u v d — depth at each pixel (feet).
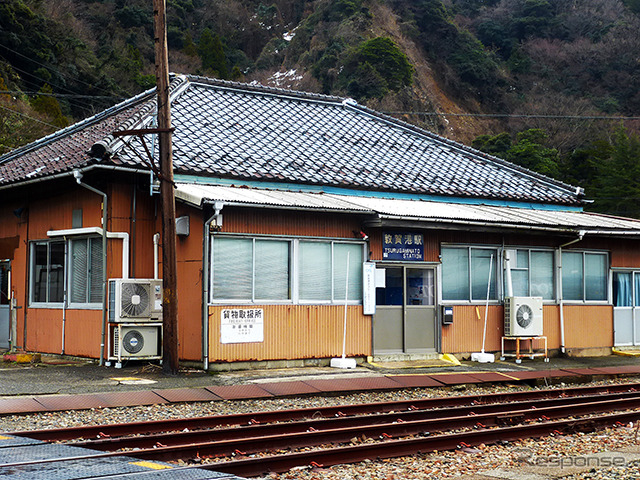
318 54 203.21
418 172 59.82
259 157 52.13
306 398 37.09
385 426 28.30
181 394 34.83
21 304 53.06
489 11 253.44
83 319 46.83
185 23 210.18
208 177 46.60
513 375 46.19
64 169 44.50
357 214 46.83
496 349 53.93
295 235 45.34
